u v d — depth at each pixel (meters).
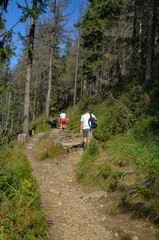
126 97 8.27
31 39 10.31
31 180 3.50
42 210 2.76
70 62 26.19
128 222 2.76
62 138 9.16
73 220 2.99
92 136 7.21
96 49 15.95
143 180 3.50
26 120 10.00
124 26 11.10
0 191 3.11
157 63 10.80
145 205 2.91
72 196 3.91
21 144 7.58
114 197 3.57
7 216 2.49
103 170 4.41
